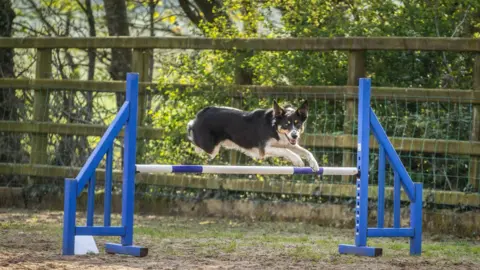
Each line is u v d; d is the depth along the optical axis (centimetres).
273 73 1277
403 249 947
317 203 1233
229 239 1007
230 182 1283
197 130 984
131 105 859
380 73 1289
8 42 1429
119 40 1354
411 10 1288
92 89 1367
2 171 1428
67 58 1590
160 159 1327
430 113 1205
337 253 880
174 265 758
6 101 1458
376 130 888
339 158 1239
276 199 1270
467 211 1135
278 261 799
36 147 1409
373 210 1188
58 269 713
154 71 1642
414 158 1204
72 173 1375
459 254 910
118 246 845
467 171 1188
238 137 958
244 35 1312
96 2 1809
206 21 1491
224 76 1298
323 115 1254
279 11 1441
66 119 1409
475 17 1305
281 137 925
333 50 1225
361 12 1303
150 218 1275
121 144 1395
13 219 1213
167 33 1823
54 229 1062
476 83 1147
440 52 1273
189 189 1328
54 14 1747
